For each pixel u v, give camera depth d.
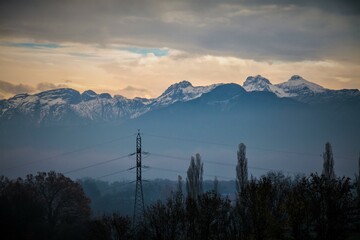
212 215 156.50
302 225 129.88
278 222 138.38
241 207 153.62
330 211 128.75
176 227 157.62
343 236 132.25
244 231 149.12
